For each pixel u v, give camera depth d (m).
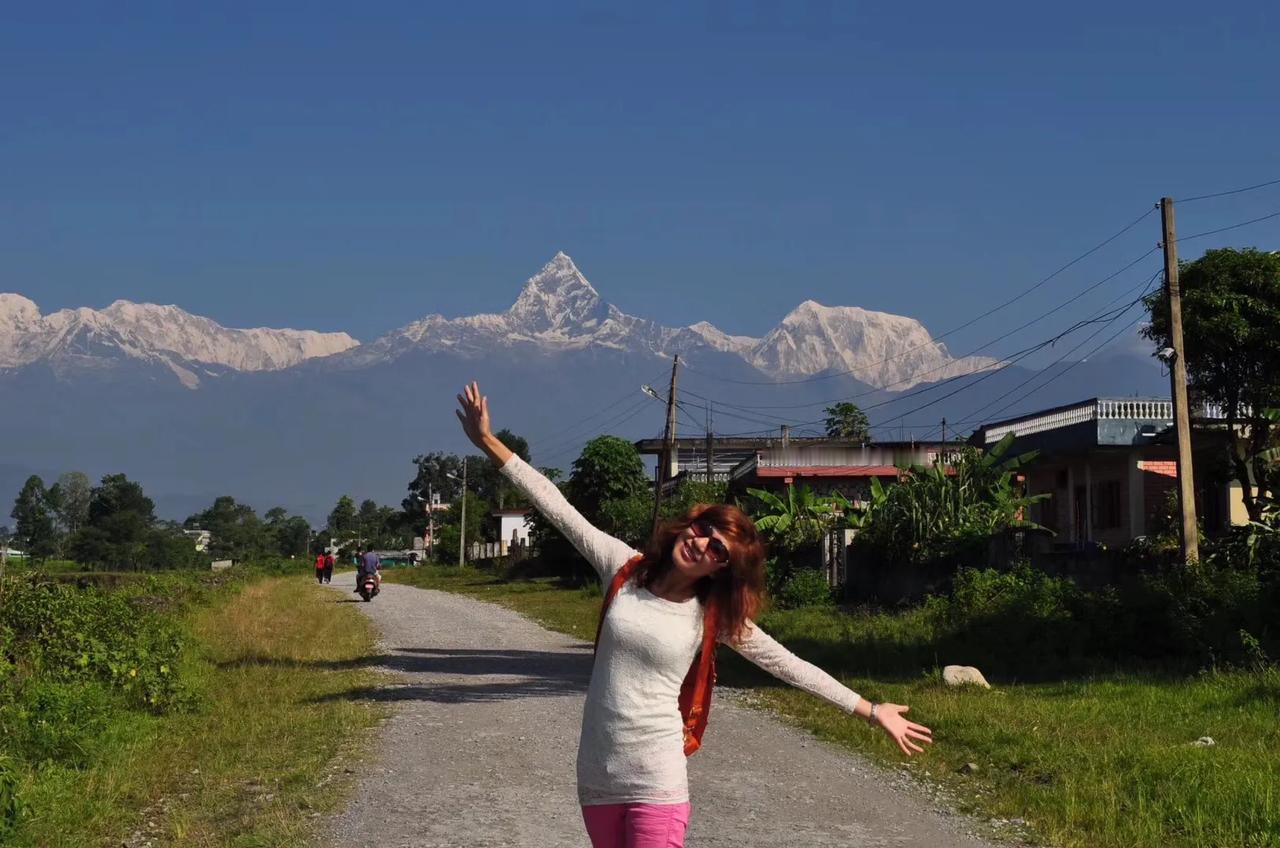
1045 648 17.31
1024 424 34.06
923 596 25.83
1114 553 22.05
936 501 26.53
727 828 7.99
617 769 4.37
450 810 8.49
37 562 17.94
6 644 13.03
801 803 8.71
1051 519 35.22
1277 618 16.05
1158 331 23.91
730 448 67.06
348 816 8.30
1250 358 23.56
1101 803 8.22
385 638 23.39
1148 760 9.45
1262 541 18.64
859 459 43.31
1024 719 11.62
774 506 33.16
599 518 50.94
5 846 7.14
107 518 76.50
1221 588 16.64
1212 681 13.97
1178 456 18.91
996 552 24.67
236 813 8.41
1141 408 29.86
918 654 18.00
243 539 131.50
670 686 4.41
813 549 31.25
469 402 4.71
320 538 141.25
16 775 7.76
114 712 11.53
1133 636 17.14
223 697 14.05
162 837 7.72
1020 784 9.08
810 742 11.23
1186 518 18.73
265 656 19.03
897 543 26.73
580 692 15.06
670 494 56.50
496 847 7.50
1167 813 8.01
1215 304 22.81
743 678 16.11
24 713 10.06
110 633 14.45
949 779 9.48
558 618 29.28
